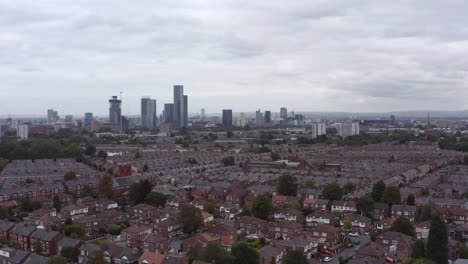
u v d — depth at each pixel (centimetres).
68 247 18788
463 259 16738
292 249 18088
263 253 18300
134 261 18050
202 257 16900
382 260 17562
